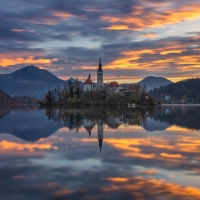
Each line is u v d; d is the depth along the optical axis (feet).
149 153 115.75
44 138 158.61
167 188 73.87
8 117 335.67
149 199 67.05
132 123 243.40
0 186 75.61
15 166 95.71
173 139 152.46
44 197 68.44
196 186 75.36
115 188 73.87
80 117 322.34
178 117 319.47
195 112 441.27
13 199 67.31
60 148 127.95
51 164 98.37
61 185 76.18
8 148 128.26
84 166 95.45
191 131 187.62
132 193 70.59
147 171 88.99
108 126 219.61
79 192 71.36
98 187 74.64
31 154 114.93
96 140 150.41
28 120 285.43
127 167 93.71
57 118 310.24
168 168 92.22
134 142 143.23
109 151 120.37
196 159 104.78
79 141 147.33
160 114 378.32
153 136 164.45
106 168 92.73
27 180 80.38
